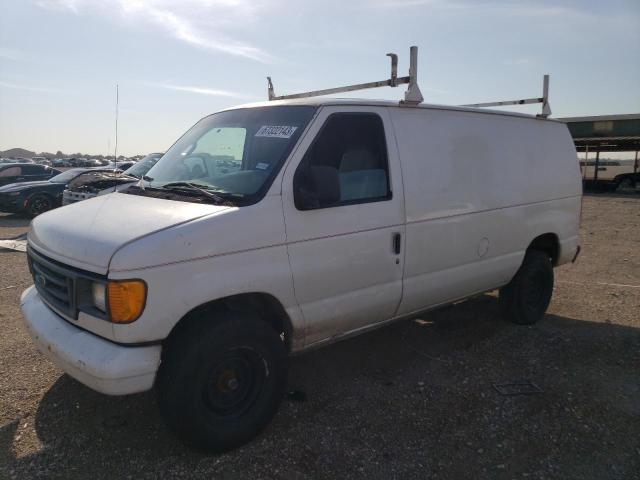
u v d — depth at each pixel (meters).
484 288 4.94
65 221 3.41
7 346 4.76
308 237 3.42
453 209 4.41
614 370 4.43
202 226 2.99
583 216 16.08
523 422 3.62
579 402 3.88
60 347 3.00
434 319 5.70
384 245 3.88
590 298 6.57
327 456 3.22
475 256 4.68
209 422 3.11
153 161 10.27
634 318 5.77
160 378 3.03
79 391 3.94
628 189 29.16
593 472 3.09
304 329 3.53
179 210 3.20
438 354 4.75
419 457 3.22
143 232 2.92
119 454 3.21
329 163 3.61
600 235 12.02
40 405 3.75
